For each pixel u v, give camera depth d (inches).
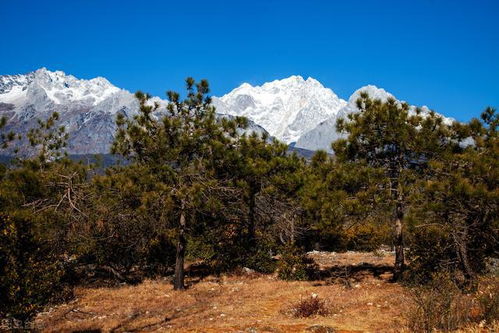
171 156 760.3
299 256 957.8
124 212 781.9
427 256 689.0
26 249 433.4
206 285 880.3
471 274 603.2
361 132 731.4
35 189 641.0
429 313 447.2
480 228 602.5
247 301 706.8
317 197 714.2
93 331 546.3
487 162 579.2
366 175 691.4
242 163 782.5
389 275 882.1
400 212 749.9
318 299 621.9
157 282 939.3
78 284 890.1
